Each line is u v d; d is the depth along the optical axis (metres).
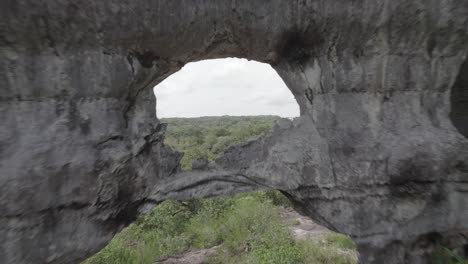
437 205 3.51
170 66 3.82
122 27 3.10
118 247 6.28
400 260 3.64
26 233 2.82
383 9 3.29
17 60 2.84
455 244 3.66
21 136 2.88
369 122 3.67
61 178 2.98
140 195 3.76
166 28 3.25
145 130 3.75
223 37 3.68
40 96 2.99
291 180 3.93
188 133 29.42
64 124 3.06
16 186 2.73
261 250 5.74
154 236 7.77
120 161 3.33
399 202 3.58
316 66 3.80
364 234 3.69
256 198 10.91
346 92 3.73
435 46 3.54
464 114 3.91
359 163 3.62
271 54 3.93
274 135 4.23
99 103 3.28
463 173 3.46
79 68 3.12
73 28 2.94
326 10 3.37
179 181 3.93
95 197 3.20
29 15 2.69
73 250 3.13
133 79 3.41
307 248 6.17
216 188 4.02
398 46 3.52
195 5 3.24
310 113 3.98
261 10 3.40
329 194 3.83
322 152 3.79
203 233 7.89
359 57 3.62
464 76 3.66
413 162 3.46
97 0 2.88
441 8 3.25
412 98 3.70
